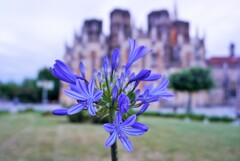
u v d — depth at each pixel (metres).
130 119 1.67
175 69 43.53
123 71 2.06
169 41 45.78
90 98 1.75
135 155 7.89
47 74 62.84
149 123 18.45
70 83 1.91
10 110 32.03
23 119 20.38
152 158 7.55
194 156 7.81
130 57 2.13
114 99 1.82
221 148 8.96
